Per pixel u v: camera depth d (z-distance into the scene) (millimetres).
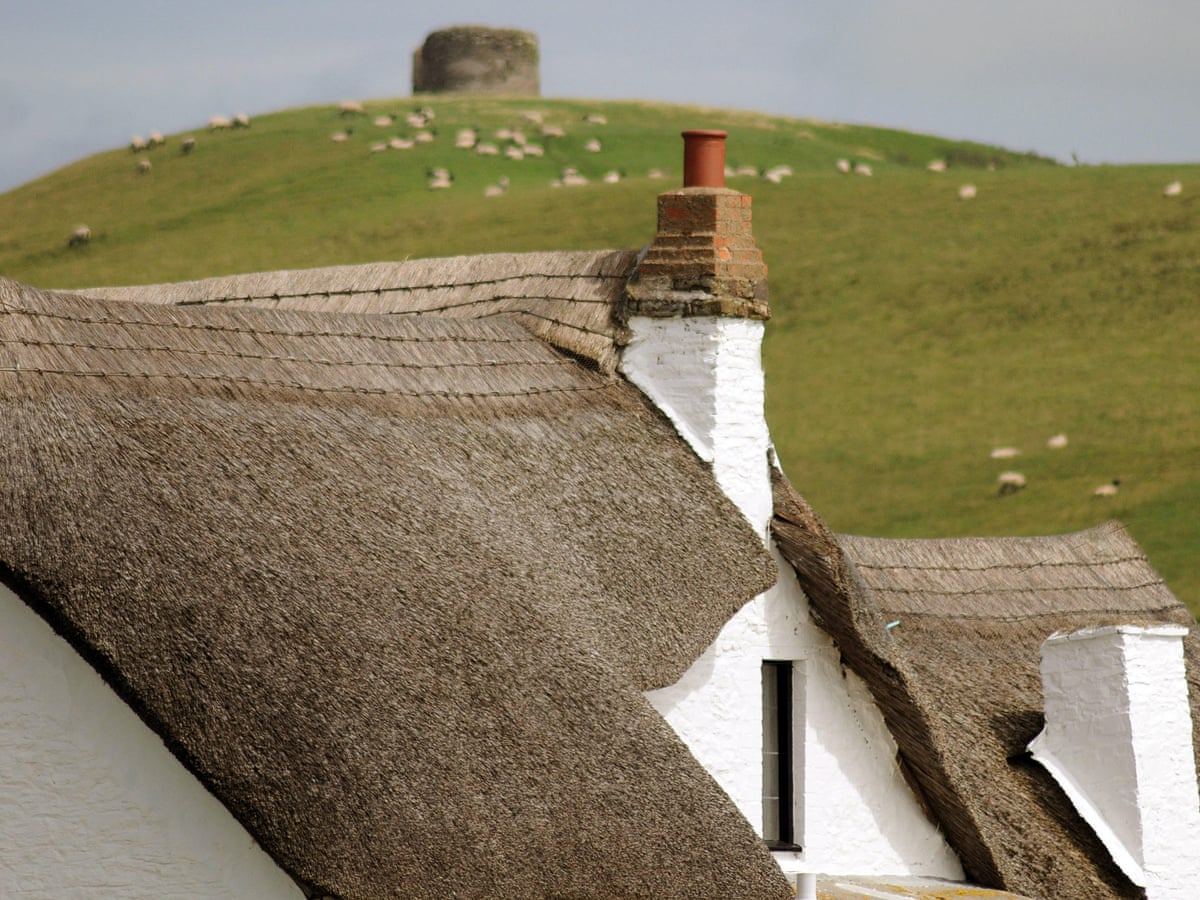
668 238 54469
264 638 35188
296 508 39188
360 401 45719
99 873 35594
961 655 61656
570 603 43062
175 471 37781
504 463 47062
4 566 33406
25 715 35562
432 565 40250
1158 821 53594
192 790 36188
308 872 33031
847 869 52438
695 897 38125
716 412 52719
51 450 36000
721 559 49250
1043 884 51844
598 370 53938
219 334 44656
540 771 37375
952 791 52156
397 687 36406
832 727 52844
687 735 50156
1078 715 55469
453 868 34562
